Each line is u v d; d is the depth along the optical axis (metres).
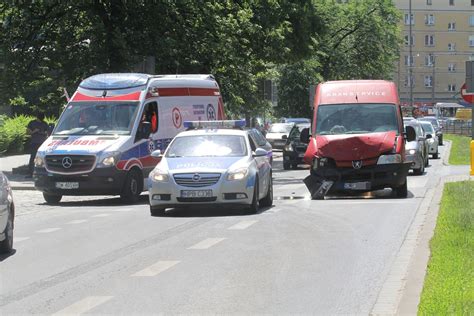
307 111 140.50
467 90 40.94
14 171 60.62
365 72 146.00
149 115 42.22
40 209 38.12
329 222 28.84
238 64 68.25
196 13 64.06
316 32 83.75
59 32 62.84
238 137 34.53
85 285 18.08
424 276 17.52
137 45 61.75
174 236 25.84
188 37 64.19
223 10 68.44
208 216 31.80
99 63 60.69
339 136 38.75
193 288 17.39
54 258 22.19
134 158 40.16
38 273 19.84
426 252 20.77
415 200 37.03
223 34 65.44
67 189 39.00
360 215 30.98
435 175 55.75
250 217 31.05
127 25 62.47
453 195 34.56
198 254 22.00
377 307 15.24
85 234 27.17
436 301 14.29
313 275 18.66
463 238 21.64
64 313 15.30
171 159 33.12
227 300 16.12
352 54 143.75
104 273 19.53
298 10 80.44
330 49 141.38
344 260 20.64
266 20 73.44
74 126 41.25
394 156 37.69
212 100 48.22
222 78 69.62
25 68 62.91
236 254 21.86
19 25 62.50
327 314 14.80
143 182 40.88
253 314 14.91
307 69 138.75
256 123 102.88
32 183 52.12
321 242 23.84
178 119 44.53
